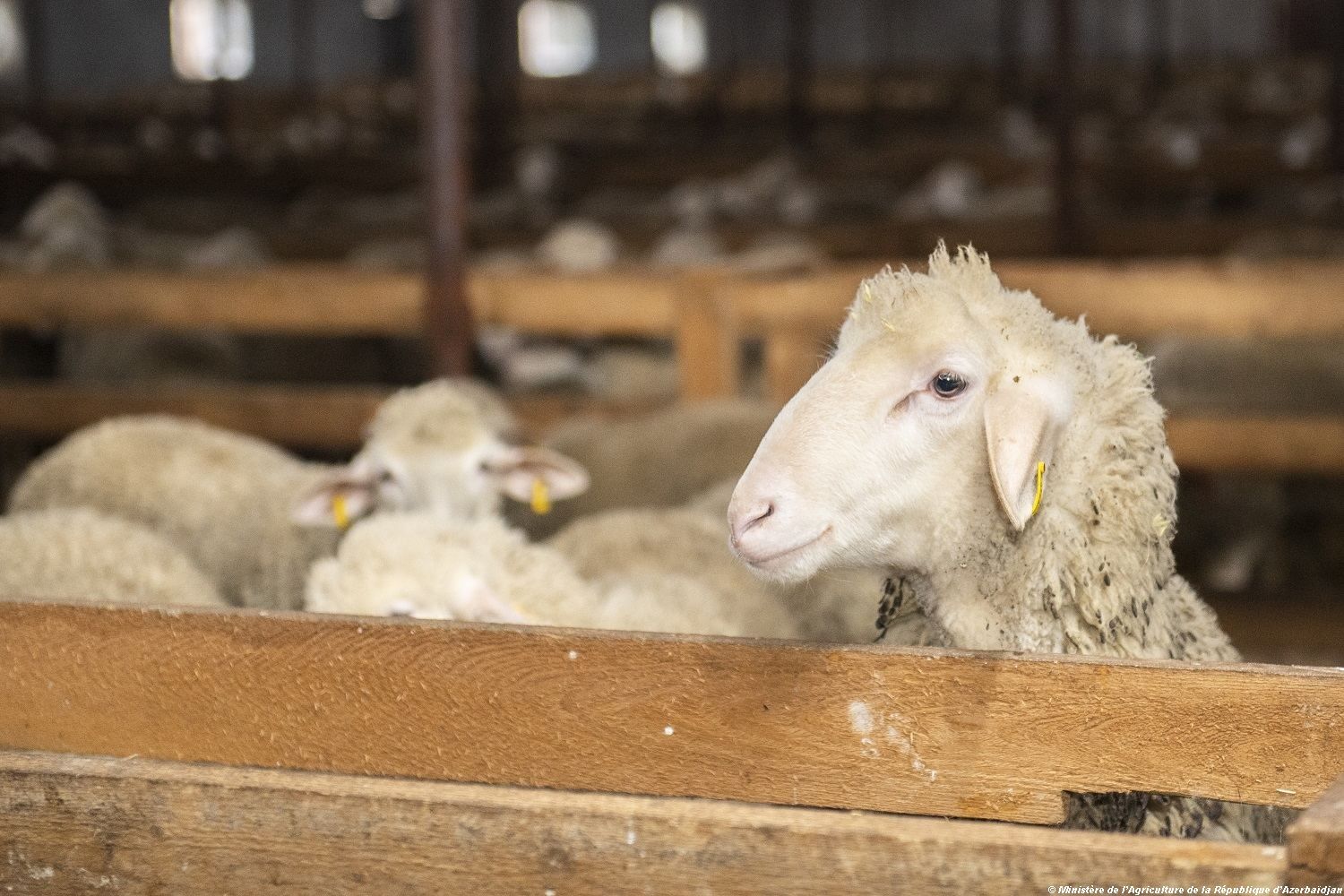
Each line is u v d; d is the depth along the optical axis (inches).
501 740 83.3
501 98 753.6
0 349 327.3
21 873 82.3
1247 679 74.6
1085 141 679.1
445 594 122.9
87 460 182.1
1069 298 225.1
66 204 422.6
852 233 448.5
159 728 86.8
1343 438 219.5
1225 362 284.8
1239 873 66.0
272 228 523.2
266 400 240.8
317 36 1135.6
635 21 1242.6
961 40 1173.7
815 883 72.2
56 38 1037.2
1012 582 98.0
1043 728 77.2
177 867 80.4
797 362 237.1
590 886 75.3
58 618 87.5
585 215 581.3
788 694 80.0
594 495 204.8
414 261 447.8
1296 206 551.5
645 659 81.4
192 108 835.4
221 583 171.5
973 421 93.9
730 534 92.9
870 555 96.0
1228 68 850.1
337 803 78.0
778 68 946.7
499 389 365.7
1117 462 97.9
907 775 79.1
